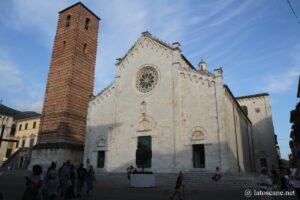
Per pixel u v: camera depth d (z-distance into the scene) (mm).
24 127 83938
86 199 19312
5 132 80375
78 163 47719
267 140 64188
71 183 19156
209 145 34906
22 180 35250
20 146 81625
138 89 43719
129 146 41469
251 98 68688
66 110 48219
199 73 38312
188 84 38938
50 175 14492
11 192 21734
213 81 36938
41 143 49312
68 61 51562
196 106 37344
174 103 39125
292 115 41188
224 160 33250
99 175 38094
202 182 31094
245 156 51312
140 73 44406
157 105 40844
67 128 47750
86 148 45562
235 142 41469
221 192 24797
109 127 44344
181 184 19453
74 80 51000
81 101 51781
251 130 64438
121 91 45344
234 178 30078
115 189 26719
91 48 56906
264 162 62844
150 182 28906
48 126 49438
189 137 36688
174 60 41219
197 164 35906
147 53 44625
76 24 54125
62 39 54938
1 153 77812
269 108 66312
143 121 41469
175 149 37094
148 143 40031
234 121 43156
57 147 45938
